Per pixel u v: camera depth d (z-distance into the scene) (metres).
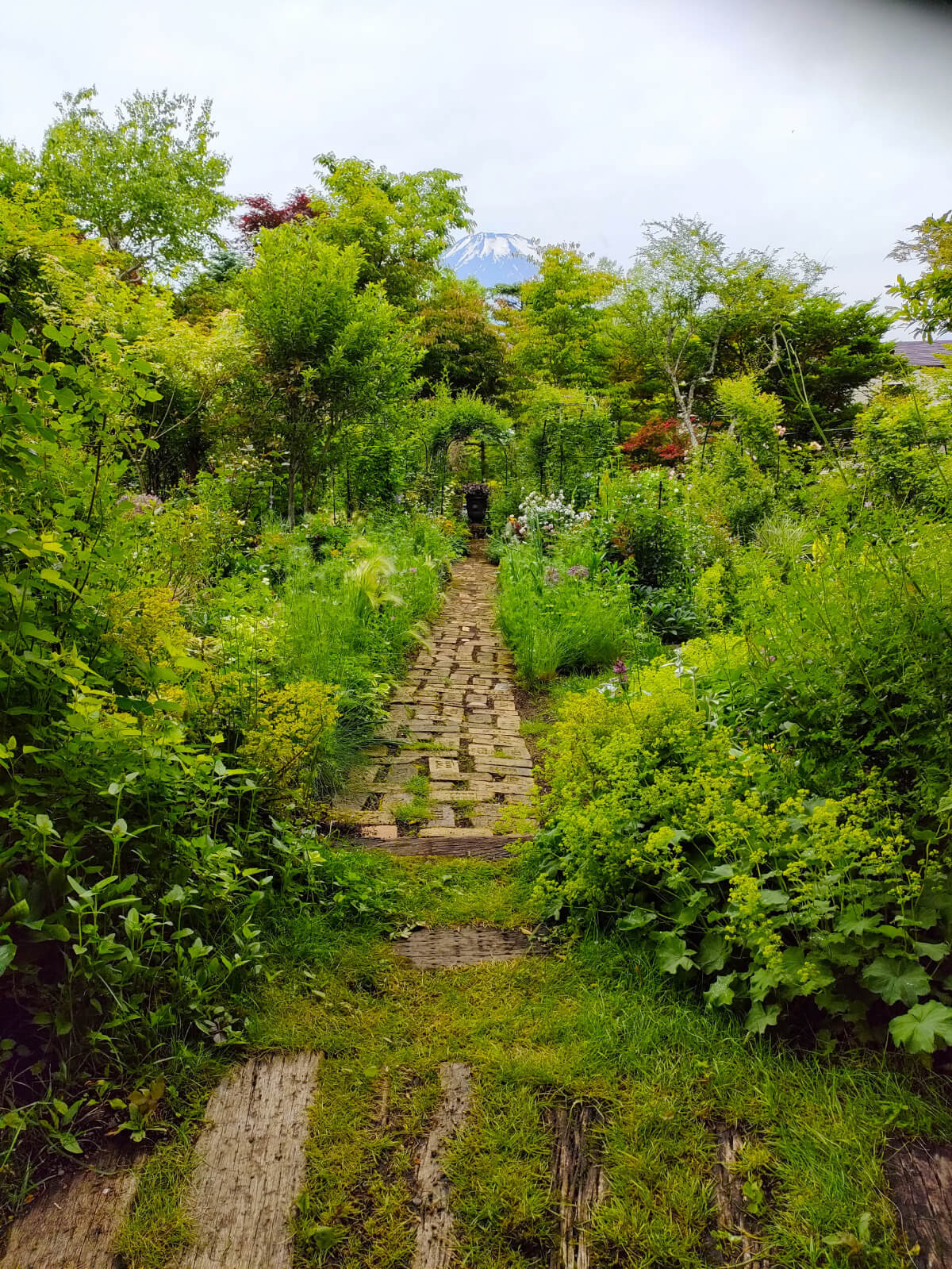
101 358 1.93
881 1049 1.66
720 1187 1.41
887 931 1.63
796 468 5.29
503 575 8.97
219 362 7.97
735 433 9.80
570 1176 1.46
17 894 1.51
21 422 1.64
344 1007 1.93
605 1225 1.36
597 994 1.98
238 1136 1.52
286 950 2.13
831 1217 1.32
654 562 7.20
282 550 6.91
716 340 18.50
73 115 17.25
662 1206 1.38
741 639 2.98
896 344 18.05
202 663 1.99
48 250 5.71
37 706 1.76
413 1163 1.49
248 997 1.90
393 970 2.11
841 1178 1.38
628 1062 1.71
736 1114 1.55
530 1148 1.51
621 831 2.25
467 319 22.09
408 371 9.55
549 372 23.69
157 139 17.88
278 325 7.71
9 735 1.71
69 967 1.52
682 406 18.03
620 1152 1.48
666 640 6.22
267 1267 1.28
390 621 5.95
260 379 7.94
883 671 2.15
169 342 7.43
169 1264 1.26
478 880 2.67
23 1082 1.50
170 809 2.02
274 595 5.56
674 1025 1.81
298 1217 1.37
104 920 1.72
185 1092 1.60
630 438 16.20
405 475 12.04
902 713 2.03
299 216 17.69
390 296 18.81
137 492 6.77
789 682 2.51
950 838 1.85
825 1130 1.49
